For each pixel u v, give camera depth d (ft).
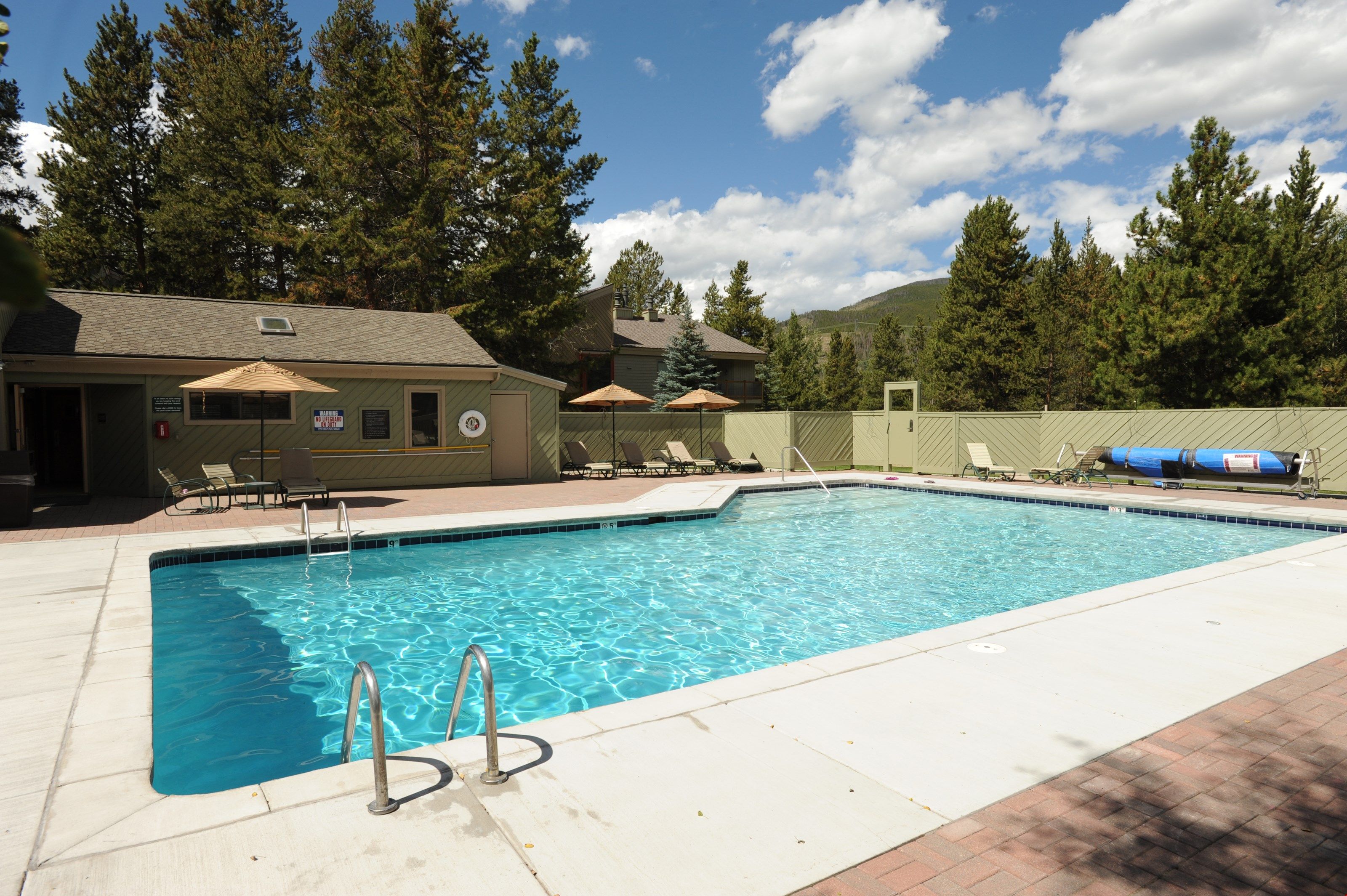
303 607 26.58
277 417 52.90
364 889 9.08
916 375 187.11
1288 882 9.45
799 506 51.34
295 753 16.02
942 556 35.53
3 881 9.14
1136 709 14.51
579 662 21.61
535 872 9.44
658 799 11.17
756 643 23.24
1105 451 56.80
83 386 49.03
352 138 80.64
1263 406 68.13
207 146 96.17
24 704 14.51
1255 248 67.92
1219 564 27.73
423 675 20.58
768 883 9.31
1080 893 9.20
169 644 22.81
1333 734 13.50
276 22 114.52
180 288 105.09
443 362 58.49
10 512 36.32
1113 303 79.97
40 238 95.40
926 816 10.82
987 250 120.47
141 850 9.79
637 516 42.47
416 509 44.32
